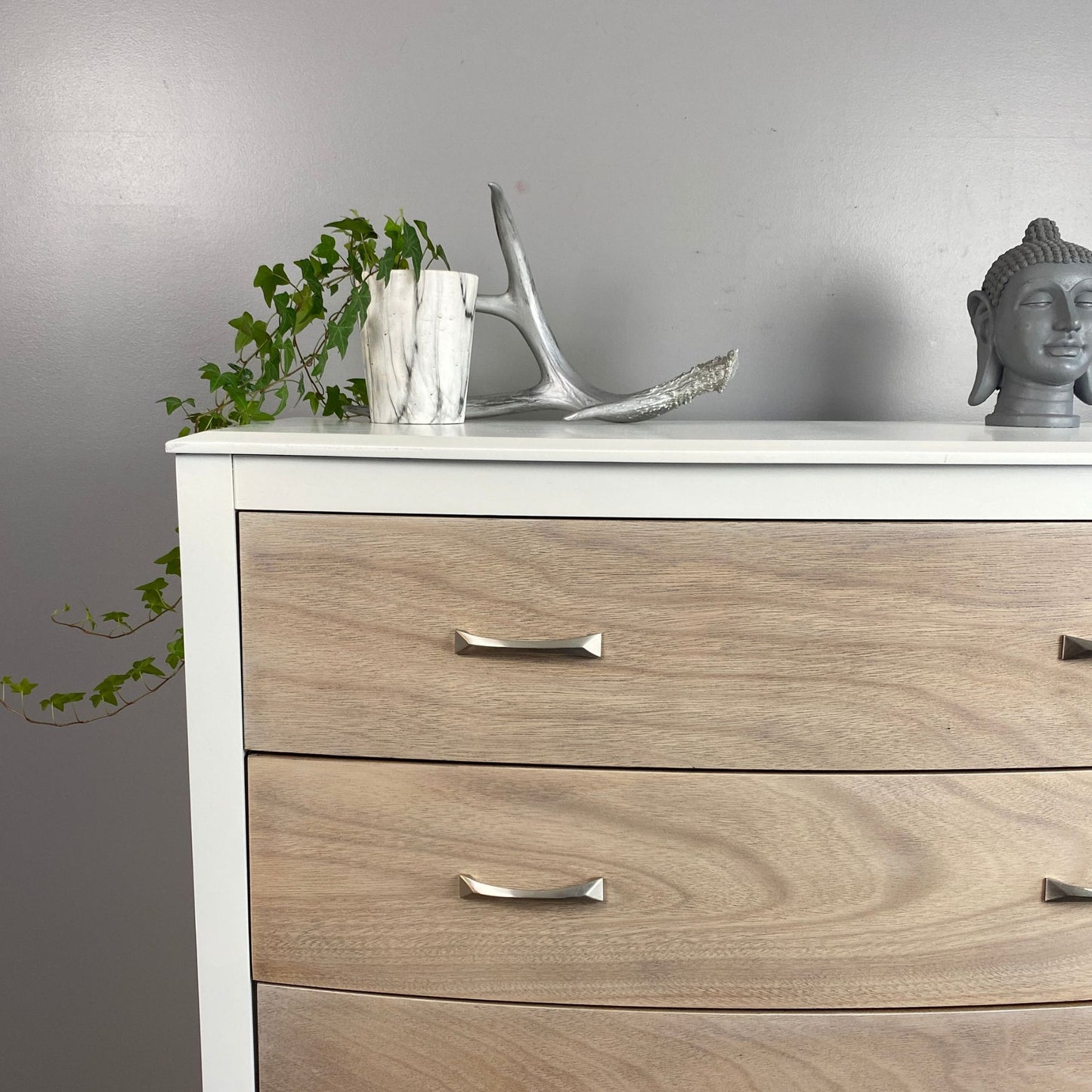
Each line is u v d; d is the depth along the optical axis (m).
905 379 1.23
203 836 0.80
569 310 1.23
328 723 0.78
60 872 1.32
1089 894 0.76
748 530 0.75
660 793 0.77
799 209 1.21
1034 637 0.76
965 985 0.78
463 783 0.78
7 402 1.27
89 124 1.23
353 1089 0.81
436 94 1.21
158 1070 1.35
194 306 1.25
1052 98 1.19
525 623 0.77
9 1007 1.34
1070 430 0.98
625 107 1.20
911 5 1.18
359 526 0.76
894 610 0.75
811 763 0.77
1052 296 0.97
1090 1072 0.79
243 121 1.22
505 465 0.75
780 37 1.19
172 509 1.28
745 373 1.23
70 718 1.30
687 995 0.79
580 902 0.78
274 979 0.81
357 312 0.94
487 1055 0.80
